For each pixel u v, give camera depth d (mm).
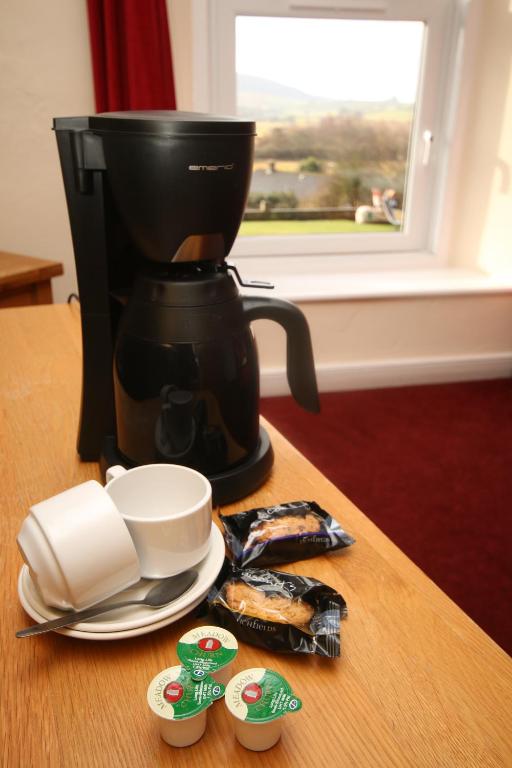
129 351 608
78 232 625
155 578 496
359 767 387
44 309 1238
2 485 678
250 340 643
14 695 433
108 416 698
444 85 2559
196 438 614
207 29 2229
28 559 454
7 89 2053
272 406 2521
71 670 452
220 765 390
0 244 2234
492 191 2605
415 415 2453
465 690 439
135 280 632
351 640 481
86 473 703
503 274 2668
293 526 572
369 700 431
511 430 2346
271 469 711
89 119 572
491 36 2395
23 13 1978
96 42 1978
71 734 407
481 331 2707
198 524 489
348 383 2656
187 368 589
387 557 577
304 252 2760
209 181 556
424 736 406
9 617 499
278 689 396
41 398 878
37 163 2162
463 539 1748
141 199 562
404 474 2055
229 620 478
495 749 397
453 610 513
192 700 385
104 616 471
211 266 632
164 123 527
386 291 2477
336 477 2031
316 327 2543
